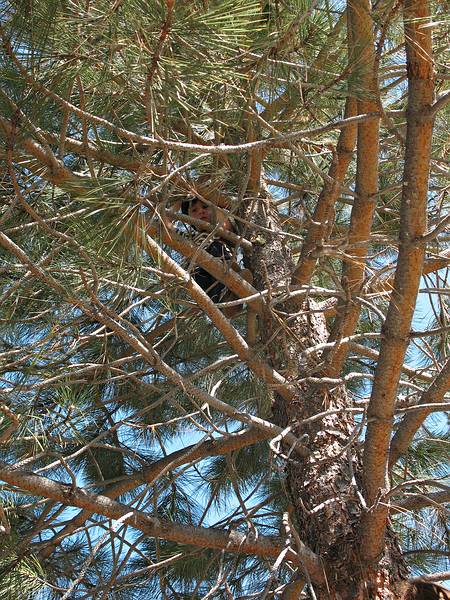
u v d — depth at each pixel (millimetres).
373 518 4324
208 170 5156
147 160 3770
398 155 5438
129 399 6754
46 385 4598
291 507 5504
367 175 4535
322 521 4703
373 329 7477
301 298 5535
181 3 3115
